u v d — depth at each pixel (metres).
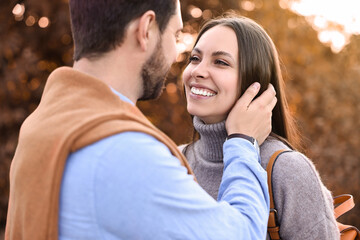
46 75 4.65
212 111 1.55
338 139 5.12
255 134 1.36
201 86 1.55
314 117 5.11
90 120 0.90
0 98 4.31
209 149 1.64
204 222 0.91
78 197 0.88
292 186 1.38
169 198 0.88
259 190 1.09
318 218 1.38
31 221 0.92
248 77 1.54
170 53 1.09
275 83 1.66
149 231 0.86
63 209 0.90
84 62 1.03
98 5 0.99
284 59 4.86
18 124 4.48
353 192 5.08
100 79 1.01
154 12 1.03
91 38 1.01
